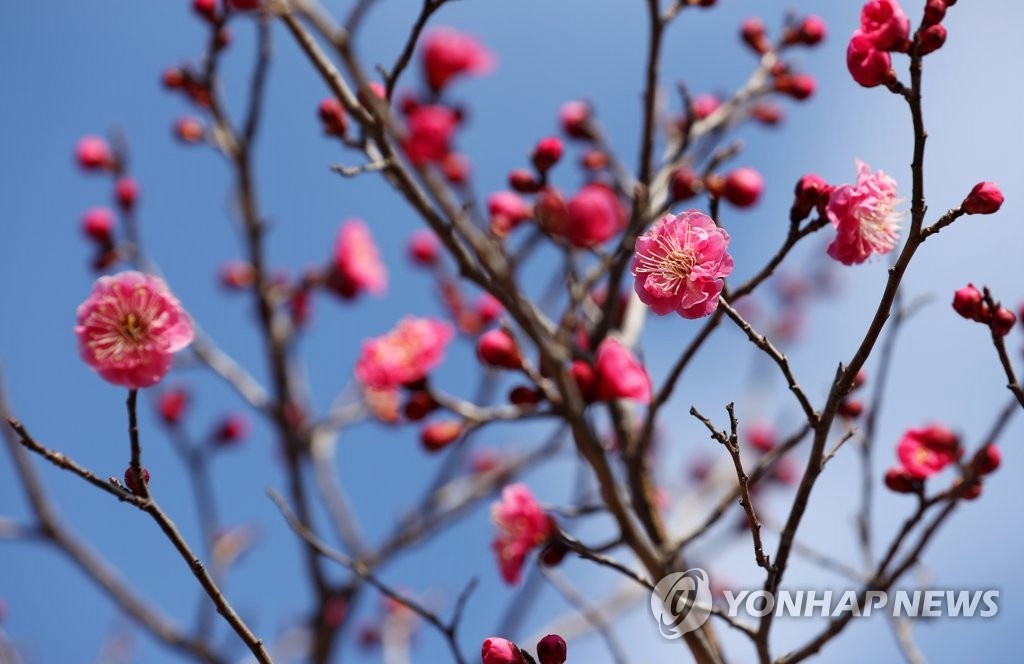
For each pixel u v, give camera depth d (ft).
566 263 23.84
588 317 26.63
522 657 16.88
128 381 16.81
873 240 16.52
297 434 36.70
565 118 28.89
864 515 22.77
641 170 25.67
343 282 37.60
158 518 15.57
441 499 35.24
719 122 28.60
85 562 32.27
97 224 35.14
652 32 25.05
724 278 16.56
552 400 22.89
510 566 21.54
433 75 25.32
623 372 21.47
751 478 21.06
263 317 37.68
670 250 17.08
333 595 34.91
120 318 17.06
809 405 16.37
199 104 35.73
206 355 36.52
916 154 14.96
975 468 19.08
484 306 33.55
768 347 16.43
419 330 26.04
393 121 20.57
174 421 36.83
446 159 22.03
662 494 35.96
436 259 36.09
